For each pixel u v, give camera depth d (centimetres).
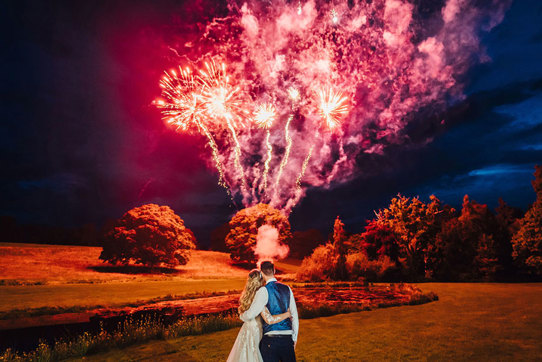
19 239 7669
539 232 3164
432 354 741
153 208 5200
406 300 1833
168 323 1414
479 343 822
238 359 501
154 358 787
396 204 4047
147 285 3066
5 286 2731
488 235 3941
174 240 5000
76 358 835
